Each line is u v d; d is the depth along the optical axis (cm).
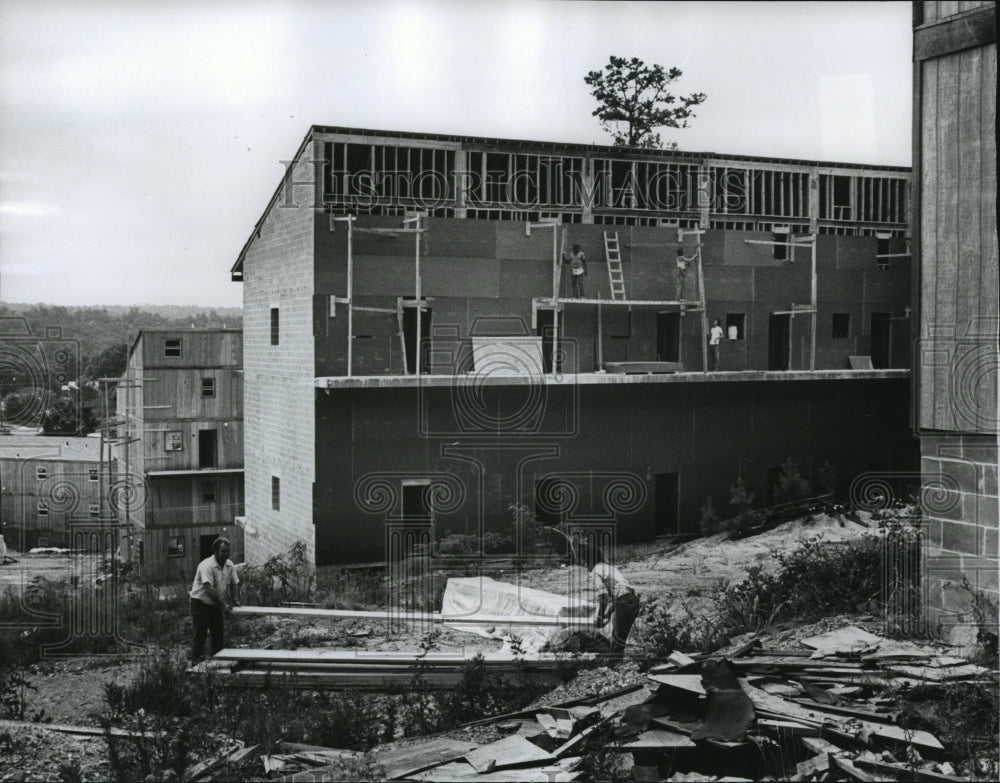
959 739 905
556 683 1198
